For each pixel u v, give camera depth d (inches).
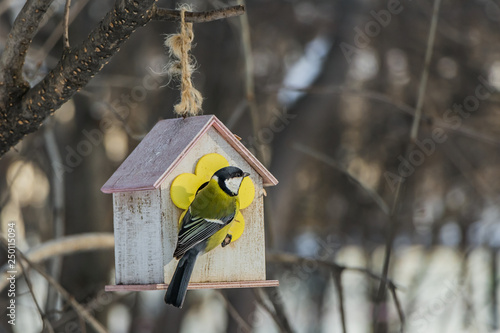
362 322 768.9
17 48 213.6
